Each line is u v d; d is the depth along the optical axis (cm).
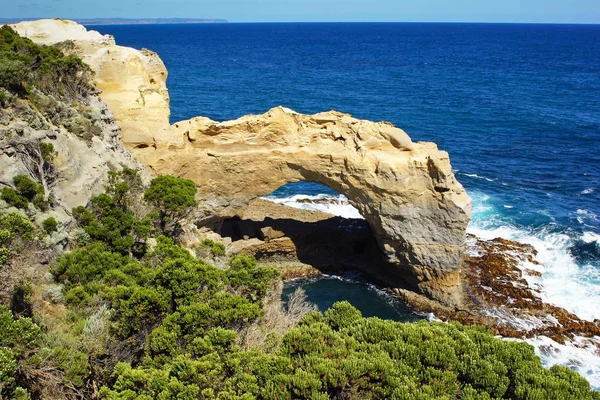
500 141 7056
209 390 1484
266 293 2295
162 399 1461
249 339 1900
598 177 5753
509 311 3444
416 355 1669
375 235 3847
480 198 5188
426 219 3559
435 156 3444
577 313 3406
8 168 2330
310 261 4166
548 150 6681
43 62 3131
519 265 3938
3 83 2702
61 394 1609
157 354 1767
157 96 3869
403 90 11106
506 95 10650
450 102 9731
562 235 4397
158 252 2552
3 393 1450
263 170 3784
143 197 3055
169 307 2008
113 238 2559
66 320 1958
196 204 3141
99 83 3697
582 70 15312
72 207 2592
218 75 13038
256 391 1523
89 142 3020
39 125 2633
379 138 3612
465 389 1559
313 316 1962
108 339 1847
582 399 1502
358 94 10494
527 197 5216
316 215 4594
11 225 2030
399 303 3728
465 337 1758
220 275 2205
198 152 3738
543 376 1576
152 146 3694
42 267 2166
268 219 4294
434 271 3641
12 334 1595
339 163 3650
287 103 9394
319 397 1470
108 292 2025
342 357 1656
